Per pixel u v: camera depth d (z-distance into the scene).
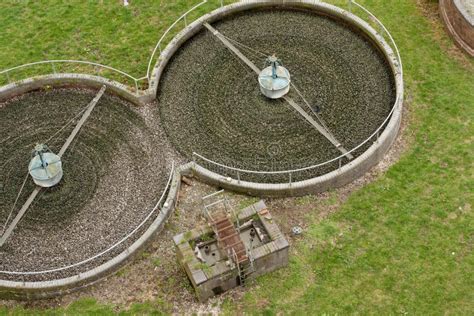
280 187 23.47
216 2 31.33
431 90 27.17
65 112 27.20
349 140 25.44
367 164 24.27
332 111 26.52
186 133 26.11
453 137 25.42
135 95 26.88
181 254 20.83
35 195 24.56
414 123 26.03
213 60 28.78
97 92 27.80
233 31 30.02
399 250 22.23
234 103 27.09
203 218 22.75
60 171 24.64
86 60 29.36
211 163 24.94
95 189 24.64
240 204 23.66
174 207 23.64
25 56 29.67
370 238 22.61
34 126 26.86
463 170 24.33
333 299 21.16
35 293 21.52
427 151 25.08
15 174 25.31
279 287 21.50
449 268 21.67
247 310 21.03
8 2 31.77
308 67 28.20
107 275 22.06
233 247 20.47
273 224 21.42
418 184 24.06
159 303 21.38
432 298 21.03
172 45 28.77
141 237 22.42
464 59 28.31
